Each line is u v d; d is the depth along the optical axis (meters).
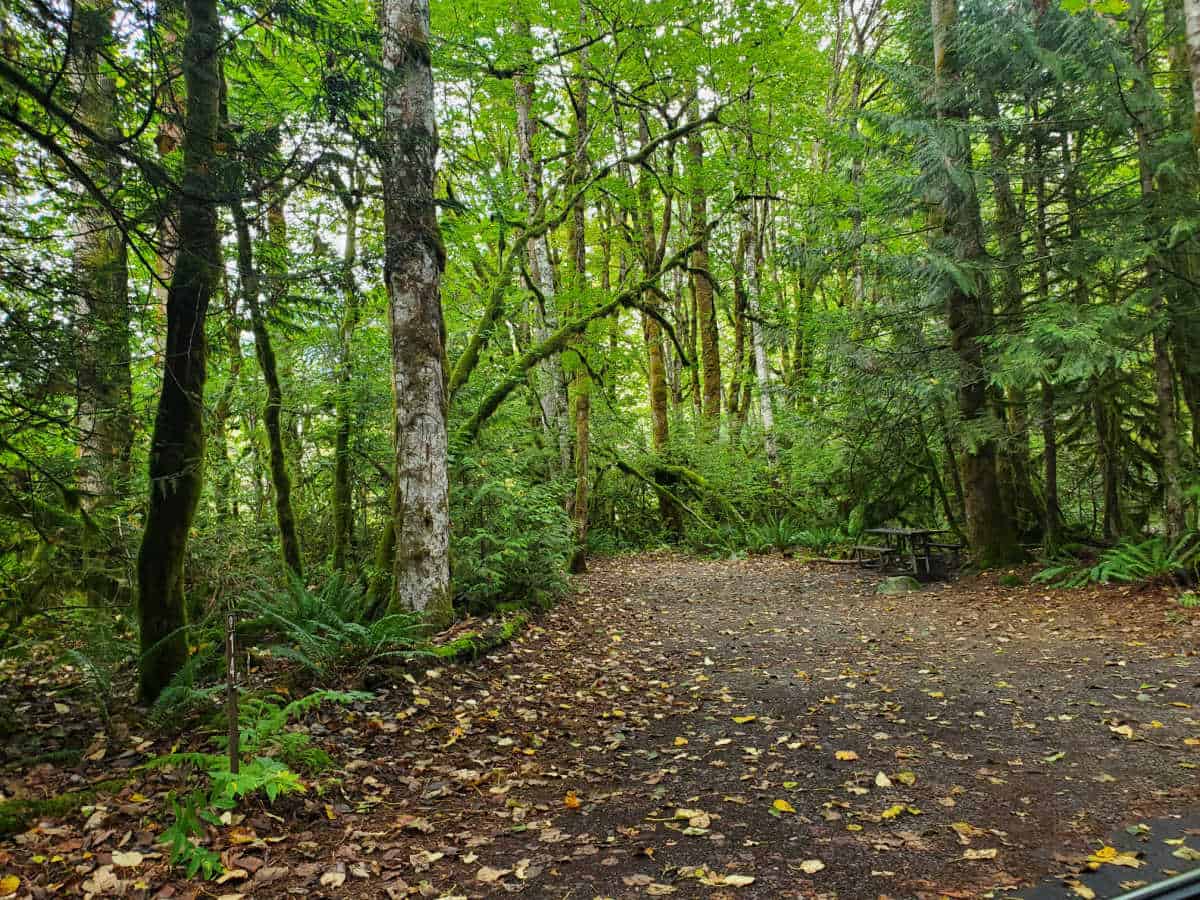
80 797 3.59
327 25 4.38
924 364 10.20
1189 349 8.66
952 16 9.88
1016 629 7.36
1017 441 10.54
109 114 4.75
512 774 4.19
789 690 5.80
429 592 6.87
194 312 5.14
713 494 16.66
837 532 14.35
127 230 4.30
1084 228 9.02
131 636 5.64
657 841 3.33
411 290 6.85
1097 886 2.76
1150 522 12.18
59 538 5.30
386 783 4.04
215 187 4.36
